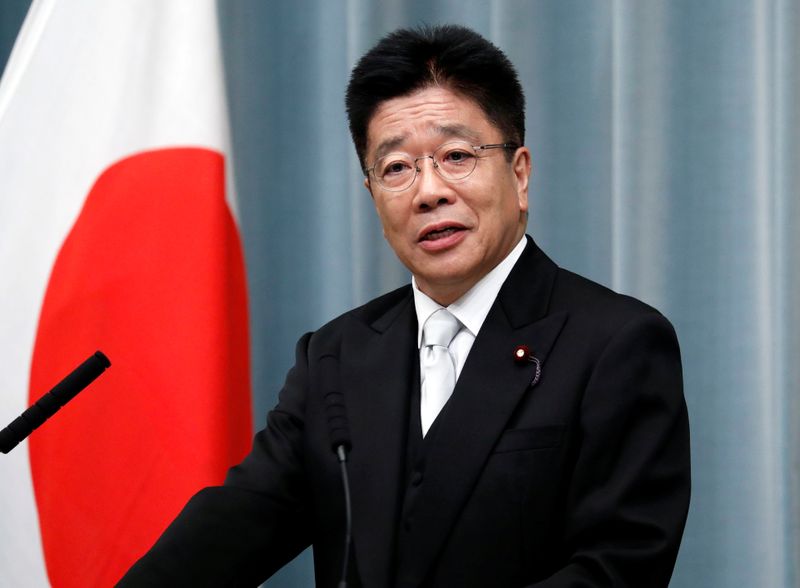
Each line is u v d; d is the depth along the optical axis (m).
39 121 7.83
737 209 8.41
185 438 7.46
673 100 8.55
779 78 8.27
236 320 7.95
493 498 4.93
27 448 7.50
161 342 7.57
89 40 7.93
